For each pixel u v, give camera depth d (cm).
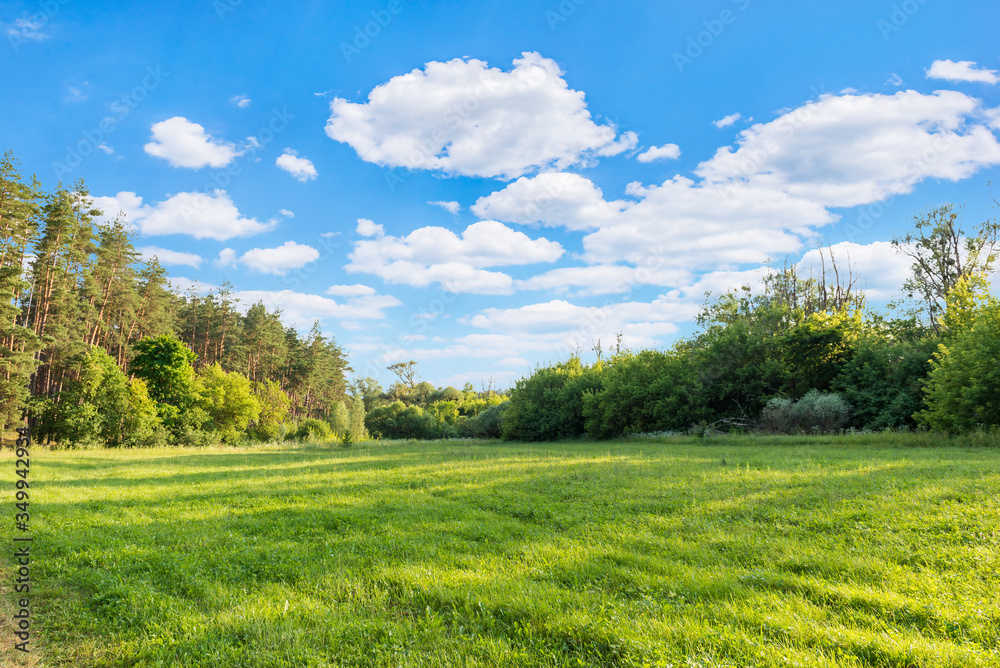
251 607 612
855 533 830
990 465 1434
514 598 607
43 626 584
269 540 955
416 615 596
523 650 485
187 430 5078
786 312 4525
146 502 1418
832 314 4259
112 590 670
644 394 4450
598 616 545
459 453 3250
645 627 514
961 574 633
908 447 2333
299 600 645
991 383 2362
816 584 621
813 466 1592
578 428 5316
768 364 4053
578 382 5391
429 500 1355
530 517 1114
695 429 3872
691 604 579
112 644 535
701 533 898
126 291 5741
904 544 755
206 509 1288
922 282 4381
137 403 4834
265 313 8738
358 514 1159
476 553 834
